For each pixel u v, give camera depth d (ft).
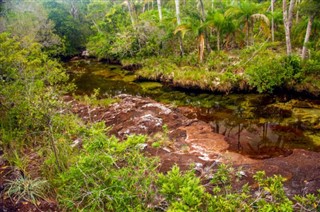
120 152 12.96
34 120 17.79
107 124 29.17
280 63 39.27
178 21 54.19
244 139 27.07
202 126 28.84
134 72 56.29
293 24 56.24
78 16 89.56
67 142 19.13
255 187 17.92
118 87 47.50
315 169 20.11
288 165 20.84
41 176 16.92
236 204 11.61
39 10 70.33
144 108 32.78
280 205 11.23
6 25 56.49
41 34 65.26
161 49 58.70
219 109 35.04
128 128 27.55
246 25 49.83
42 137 20.59
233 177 18.78
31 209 14.44
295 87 37.29
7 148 19.72
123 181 12.38
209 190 16.49
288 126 29.55
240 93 39.63
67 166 17.06
